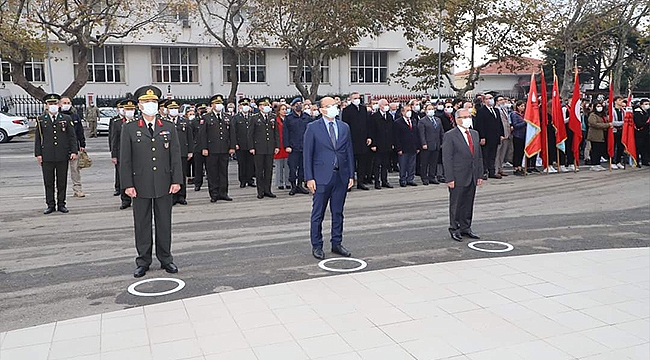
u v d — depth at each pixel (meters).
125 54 37.25
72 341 4.95
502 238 8.52
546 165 15.64
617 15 26.06
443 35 29.02
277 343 4.84
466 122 8.29
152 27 28.89
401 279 6.50
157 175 6.74
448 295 5.96
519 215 10.19
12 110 34.22
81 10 22.55
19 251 7.94
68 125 10.55
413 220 9.81
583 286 6.25
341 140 7.49
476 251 7.81
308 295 5.99
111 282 6.60
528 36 26.84
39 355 4.70
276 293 6.07
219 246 8.12
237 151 13.50
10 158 20.22
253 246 8.11
